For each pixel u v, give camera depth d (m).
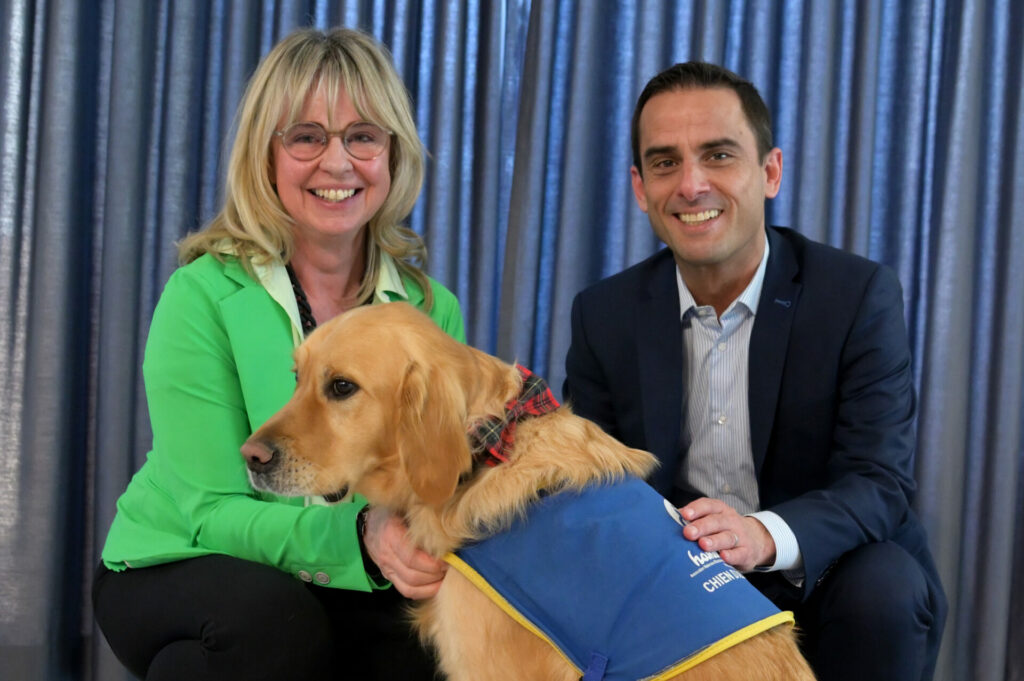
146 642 1.79
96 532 2.76
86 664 2.91
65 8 2.69
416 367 1.59
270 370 1.88
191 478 1.83
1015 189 2.80
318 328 1.71
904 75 2.89
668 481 2.12
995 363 2.86
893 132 2.94
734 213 2.06
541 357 2.97
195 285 1.89
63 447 2.76
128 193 2.73
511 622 1.56
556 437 1.65
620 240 2.95
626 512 1.56
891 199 2.95
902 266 2.92
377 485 1.68
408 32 2.89
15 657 2.73
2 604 2.76
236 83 2.77
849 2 2.84
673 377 2.14
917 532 2.08
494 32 2.84
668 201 2.12
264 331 1.90
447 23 2.80
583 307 2.34
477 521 1.58
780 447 2.10
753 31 2.82
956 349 2.80
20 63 2.79
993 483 2.86
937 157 2.90
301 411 1.61
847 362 2.04
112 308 2.73
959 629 2.92
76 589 2.88
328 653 1.79
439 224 2.83
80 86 2.75
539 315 2.96
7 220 2.81
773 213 2.93
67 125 2.71
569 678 1.54
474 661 1.58
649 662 1.42
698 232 2.08
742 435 2.14
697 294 2.20
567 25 2.88
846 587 1.86
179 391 1.83
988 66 2.83
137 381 2.81
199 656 1.70
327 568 1.76
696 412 2.20
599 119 2.86
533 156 2.82
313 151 1.97
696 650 1.40
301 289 2.04
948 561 2.82
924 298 2.94
